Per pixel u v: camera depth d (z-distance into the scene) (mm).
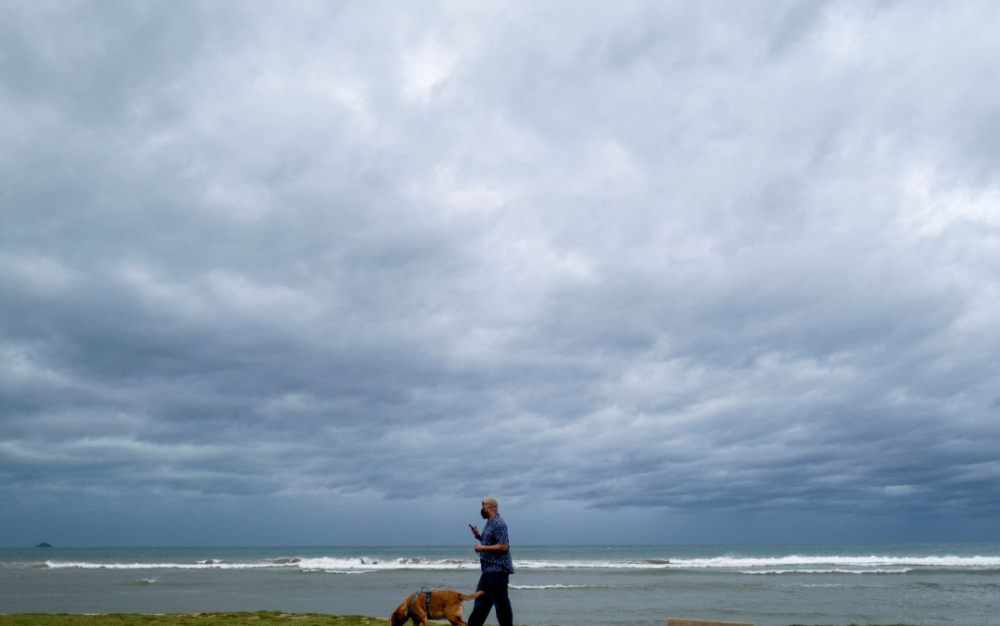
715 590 29859
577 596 27078
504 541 9492
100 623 13125
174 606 23375
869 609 22953
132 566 57844
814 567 52562
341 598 26031
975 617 21141
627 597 26703
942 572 44438
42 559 84625
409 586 32188
